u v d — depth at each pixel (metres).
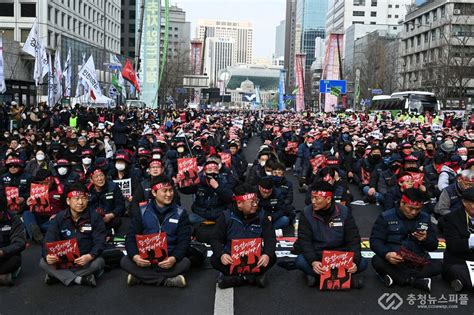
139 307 6.30
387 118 41.06
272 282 7.24
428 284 6.81
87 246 7.10
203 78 90.75
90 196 9.30
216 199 9.41
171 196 7.00
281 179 10.46
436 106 47.09
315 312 6.19
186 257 7.46
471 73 61.69
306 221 6.96
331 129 25.62
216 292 6.83
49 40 61.28
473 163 9.12
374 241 7.02
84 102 33.66
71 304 6.39
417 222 6.96
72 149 14.99
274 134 26.44
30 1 59.50
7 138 16.91
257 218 7.00
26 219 9.11
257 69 174.25
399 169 12.09
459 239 6.78
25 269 7.78
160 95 75.75
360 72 91.38
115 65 45.66
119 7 96.19
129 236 6.98
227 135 24.06
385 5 145.38
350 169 16.36
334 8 160.50
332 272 6.84
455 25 65.00
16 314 6.07
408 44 88.88
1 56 21.64
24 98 44.28
